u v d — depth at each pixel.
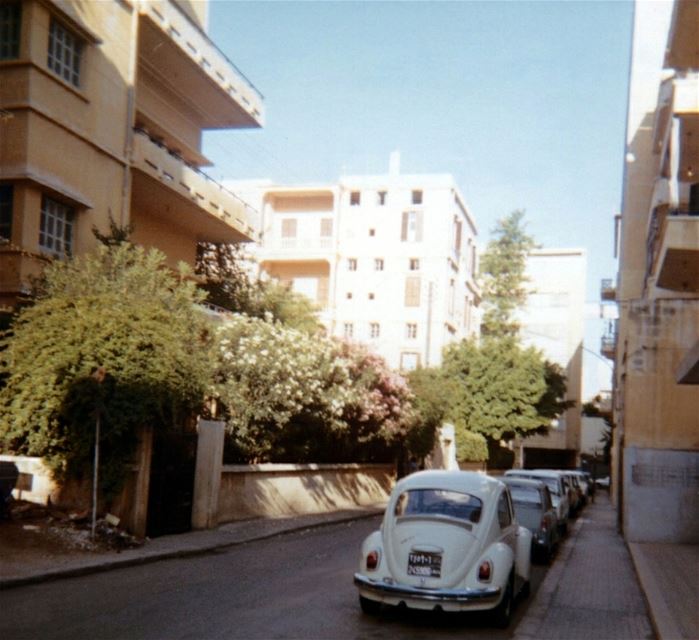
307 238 55.47
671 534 20.80
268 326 22.86
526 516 17.27
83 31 20.70
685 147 21.73
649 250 29.09
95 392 14.67
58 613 9.30
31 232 19.08
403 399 32.41
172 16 24.34
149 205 25.80
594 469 71.44
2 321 18.16
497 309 67.19
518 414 50.62
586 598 12.77
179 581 12.02
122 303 16.11
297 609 10.41
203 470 18.61
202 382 16.44
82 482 15.28
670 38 21.36
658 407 21.33
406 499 10.75
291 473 24.95
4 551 12.48
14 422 15.34
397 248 54.94
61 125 20.00
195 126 30.09
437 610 9.84
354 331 54.84
